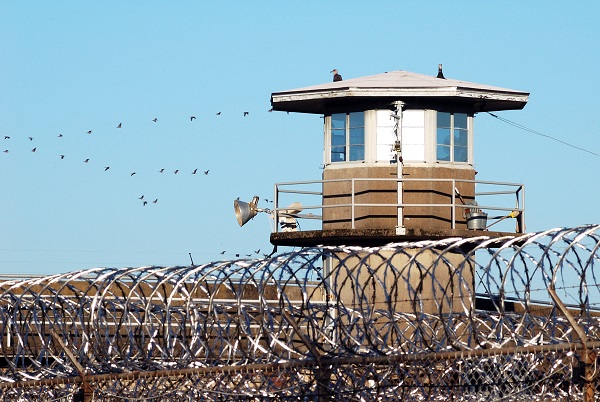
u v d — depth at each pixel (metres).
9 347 75.19
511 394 57.75
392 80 96.75
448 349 61.62
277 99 97.38
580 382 56.03
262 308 58.50
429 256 91.19
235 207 95.88
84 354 64.75
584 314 62.09
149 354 62.78
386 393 61.12
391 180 91.44
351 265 92.31
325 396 56.66
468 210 94.06
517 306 90.75
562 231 54.78
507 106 98.19
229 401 60.28
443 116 96.38
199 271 60.38
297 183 94.06
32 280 67.06
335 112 97.31
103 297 62.69
